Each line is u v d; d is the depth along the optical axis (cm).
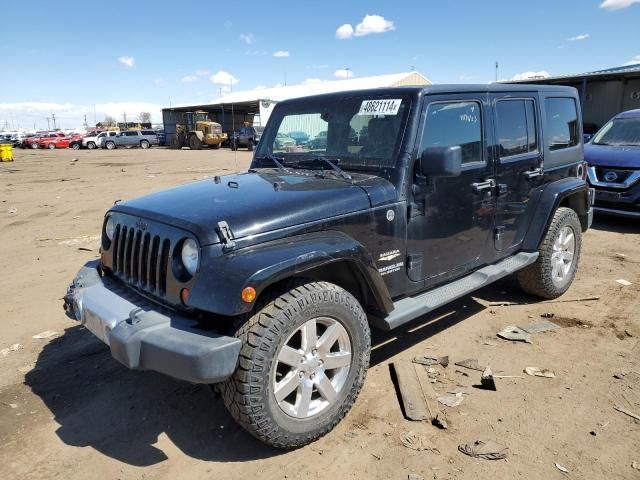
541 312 479
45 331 464
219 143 4353
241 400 262
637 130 885
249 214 285
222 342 252
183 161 2723
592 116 2403
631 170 788
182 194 338
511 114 436
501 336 427
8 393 361
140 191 1420
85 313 312
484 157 405
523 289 509
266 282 257
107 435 311
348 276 321
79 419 328
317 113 401
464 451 283
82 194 1384
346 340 301
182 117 5247
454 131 380
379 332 444
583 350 400
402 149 344
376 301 327
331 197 314
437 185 364
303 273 303
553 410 320
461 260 400
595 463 272
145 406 340
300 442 285
